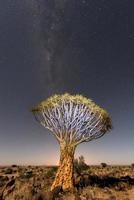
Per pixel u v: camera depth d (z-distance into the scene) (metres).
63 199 10.21
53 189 11.09
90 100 12.55
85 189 12.41
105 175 18.88
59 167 12.00
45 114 12.77
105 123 12.64
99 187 13.29
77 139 12.27
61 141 12.30
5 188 11.70
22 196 10.30
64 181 11.74
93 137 12.52
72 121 12.31
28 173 23.00
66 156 12.05
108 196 11.35
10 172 25.59
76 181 14.02
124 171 23.84
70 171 11.88
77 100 12.48
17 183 11.95
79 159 23.73
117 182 14.78
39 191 11.05
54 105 12.62
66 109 12.46
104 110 12.61
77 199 10.24
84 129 12.34
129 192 12.67
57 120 12.55
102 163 34.31
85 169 22.95
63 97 12.55
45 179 16.50
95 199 10.62
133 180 16.09
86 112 12.46
